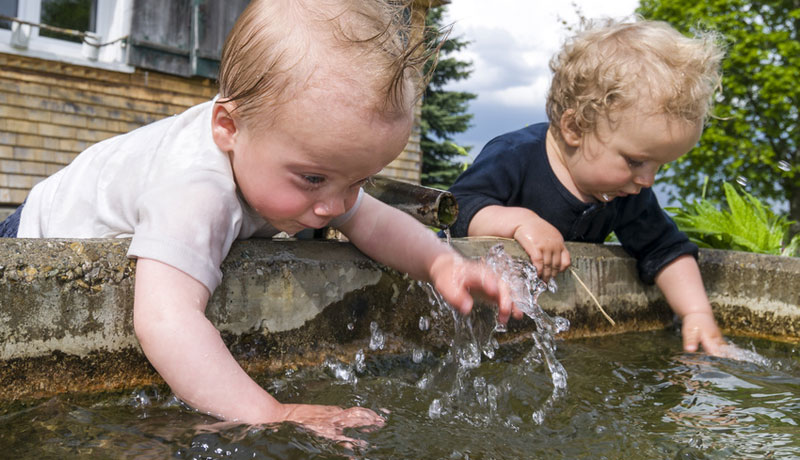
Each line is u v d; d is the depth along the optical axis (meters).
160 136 1.40
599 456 0.98
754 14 14.95
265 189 1.17
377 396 1.22
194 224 1.13
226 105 1.17
